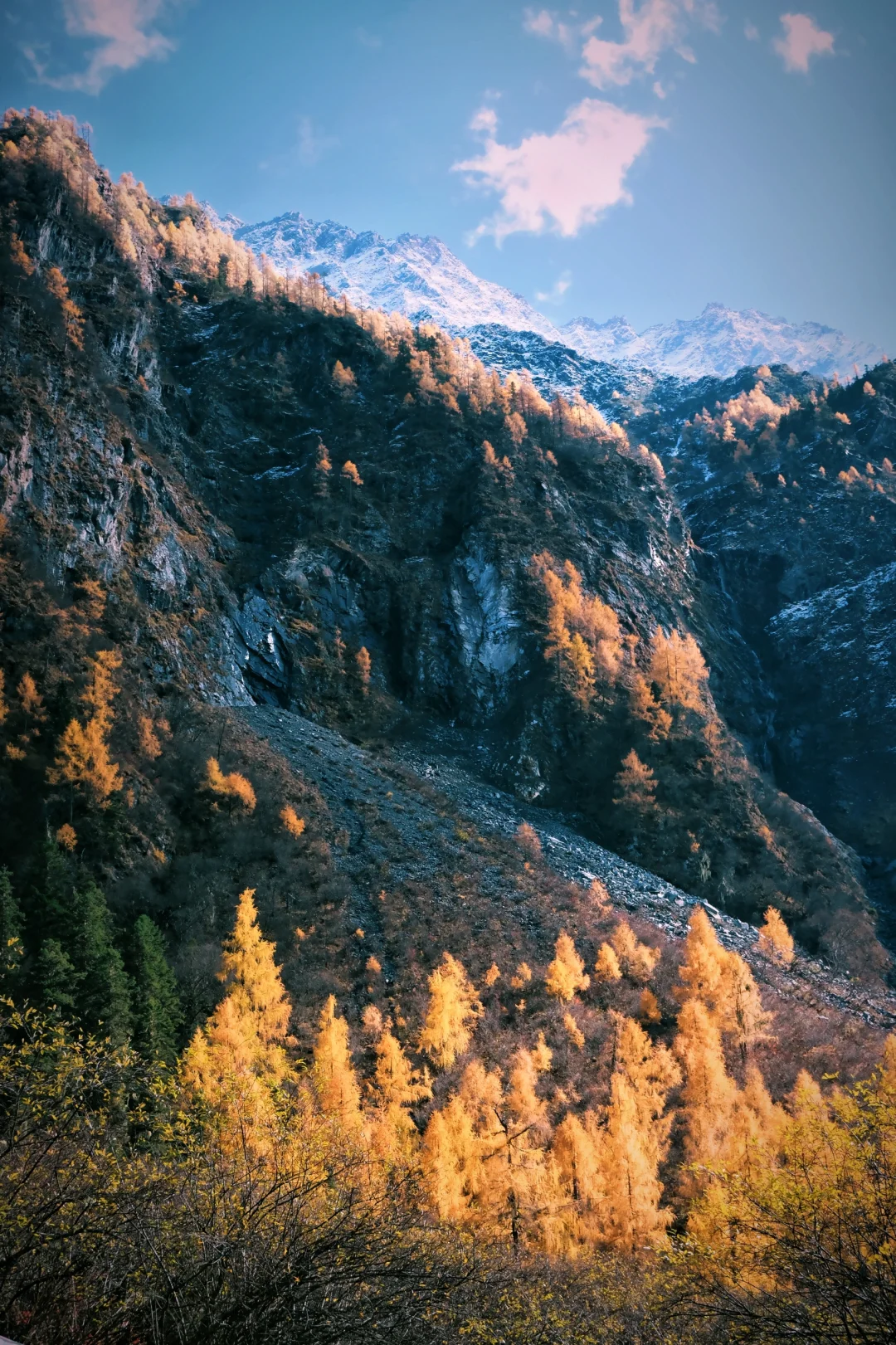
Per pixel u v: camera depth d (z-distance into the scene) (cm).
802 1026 7425
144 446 14875
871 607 18662
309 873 8250
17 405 11931
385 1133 3841
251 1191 1369
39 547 11088
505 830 10750
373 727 13188
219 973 6034
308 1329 1195
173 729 10025
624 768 12544
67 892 6175
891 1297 1202
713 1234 1944
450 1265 1457
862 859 14625
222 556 14312
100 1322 1179
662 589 17350
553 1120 5381
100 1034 4231
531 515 16575
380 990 6831
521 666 14225
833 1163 1797
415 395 18762
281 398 18488
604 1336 1912
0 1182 1230
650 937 8500
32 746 8244
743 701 17388
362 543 15700
